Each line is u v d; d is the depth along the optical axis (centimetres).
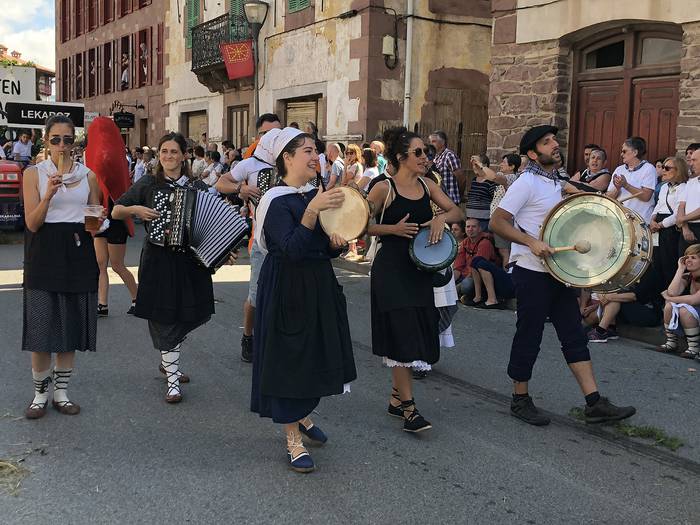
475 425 476
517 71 1074
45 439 436
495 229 461
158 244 480
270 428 462
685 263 650
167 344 502
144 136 2481
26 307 457
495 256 864
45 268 451
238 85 1838
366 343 684
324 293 388
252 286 577
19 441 432
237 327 731
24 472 390
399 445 439
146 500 361
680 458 427
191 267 499
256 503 360
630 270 433
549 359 629
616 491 383
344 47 1453
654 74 935
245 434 451
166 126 2283
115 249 730
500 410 507
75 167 464
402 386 454
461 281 893
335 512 352
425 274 451
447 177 991
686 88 872
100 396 516
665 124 930
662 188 732
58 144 450
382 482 387
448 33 1456
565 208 450
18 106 1224
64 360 480
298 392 378
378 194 446
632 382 573
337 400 520
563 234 448
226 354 633
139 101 2458
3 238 1416
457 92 1478
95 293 476
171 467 400
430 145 1017
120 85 2597
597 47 1003
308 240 366
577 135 1032
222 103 1945
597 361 634
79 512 348
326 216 379
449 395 538
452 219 455
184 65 2141
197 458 413
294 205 381
